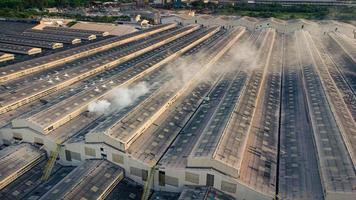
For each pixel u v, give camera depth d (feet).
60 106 442.09
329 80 567.59
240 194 312.71
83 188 316.60
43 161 390.83
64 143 378.53
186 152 358.64
